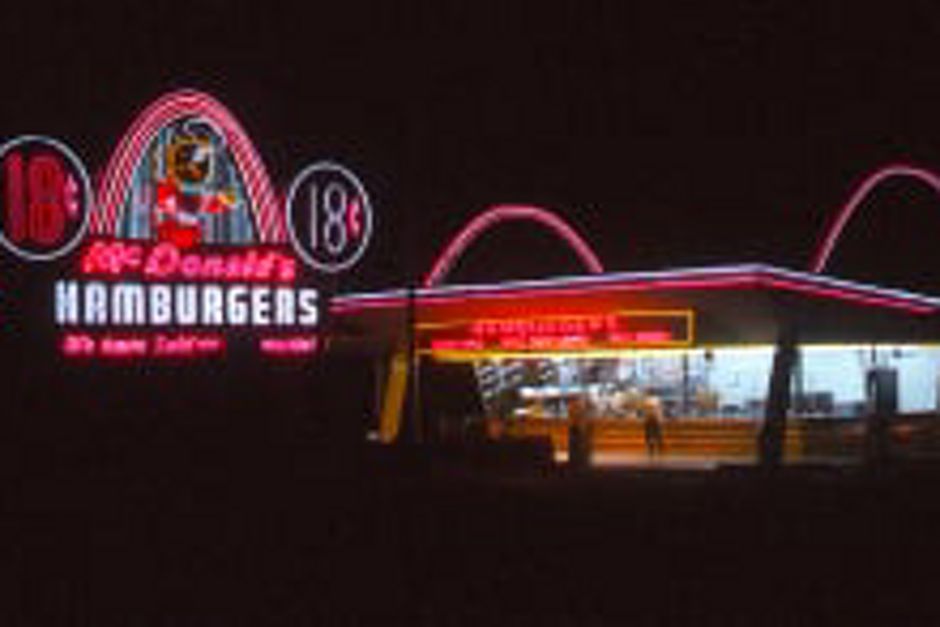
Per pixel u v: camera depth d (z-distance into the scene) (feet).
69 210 104.99
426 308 121.19
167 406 110.83
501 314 117.29
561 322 113.80
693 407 143.43
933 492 92.94
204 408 112.57
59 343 104.47
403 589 50.19
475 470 119.96
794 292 107.34
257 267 114.62
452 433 130.11
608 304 111.14
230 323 113.50
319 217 118.93
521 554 60.39
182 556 60.49
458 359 136.15
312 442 117.50
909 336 118.52
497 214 125.08
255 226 114.83
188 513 80.33
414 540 66.23
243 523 74.23
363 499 89.51
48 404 105.50
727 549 61.57
